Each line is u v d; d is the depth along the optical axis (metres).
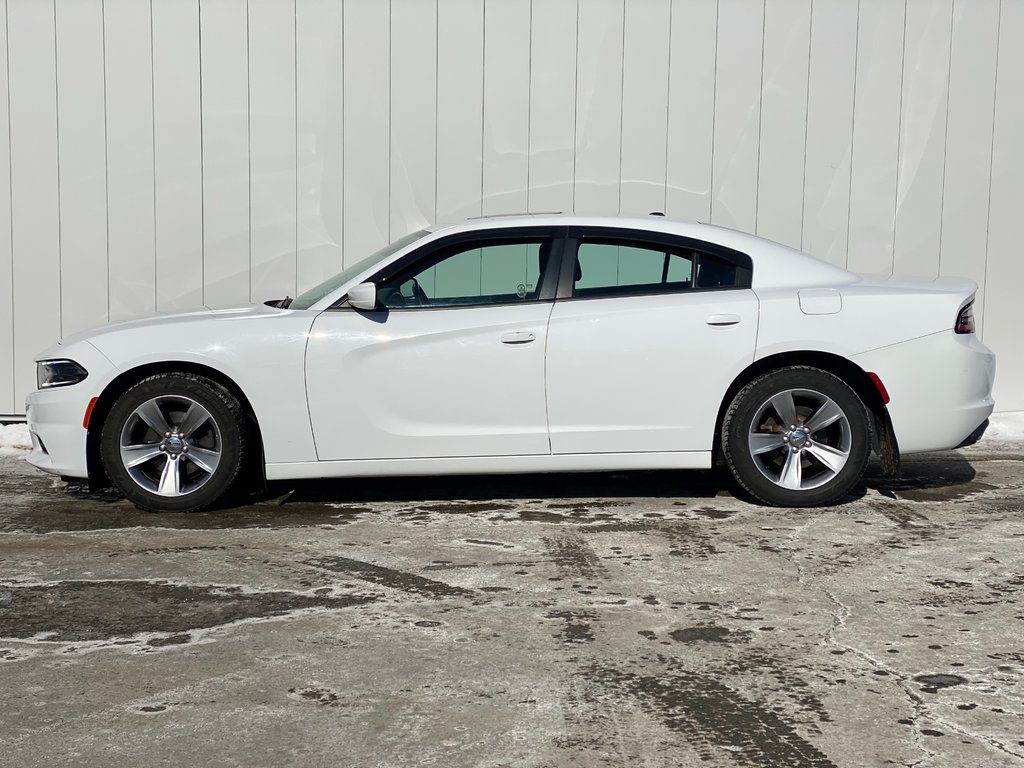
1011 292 9.51
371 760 3.37
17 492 7.16
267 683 3.97
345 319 6.40
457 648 4.30
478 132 9.30
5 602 4.90
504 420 6.38
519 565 5.44
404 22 9.20
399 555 5.62
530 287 6.47
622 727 3.59
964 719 3.64
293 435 6.38
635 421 6.39
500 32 9.21
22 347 9.41
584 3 9.20
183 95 9.24
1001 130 9.38
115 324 6.79
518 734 3.54
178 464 6.51
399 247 6.66
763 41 9.26
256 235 9.36
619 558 5.55
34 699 3.84
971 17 9.27
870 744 3.46
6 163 9.27
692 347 6.36
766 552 5.65
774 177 9.36
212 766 3.34
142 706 3.77
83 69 9.21
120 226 9.34
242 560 5.55
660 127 9.30
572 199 9.36
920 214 9.42
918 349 6.39
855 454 6.46
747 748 3.44
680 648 4.30
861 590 5.03
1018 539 5.91
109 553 5.69
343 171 9.31
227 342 6.37
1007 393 9.61
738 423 6.48
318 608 4.80
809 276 6.57
